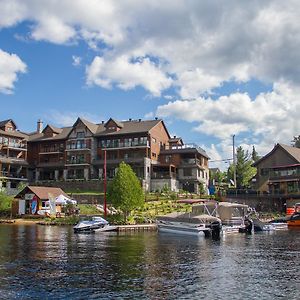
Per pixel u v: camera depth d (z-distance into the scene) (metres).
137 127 93.81
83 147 95.62
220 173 129.75
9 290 16.91
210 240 39.53
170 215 49.28
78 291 16.75
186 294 16.34
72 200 68.50
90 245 33.44
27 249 30.14
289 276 20.03
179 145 95.06
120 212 60.47
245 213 56.25
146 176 87.00
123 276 19.78
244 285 17.97
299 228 57.84
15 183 95.62
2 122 98.19
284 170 79.44
